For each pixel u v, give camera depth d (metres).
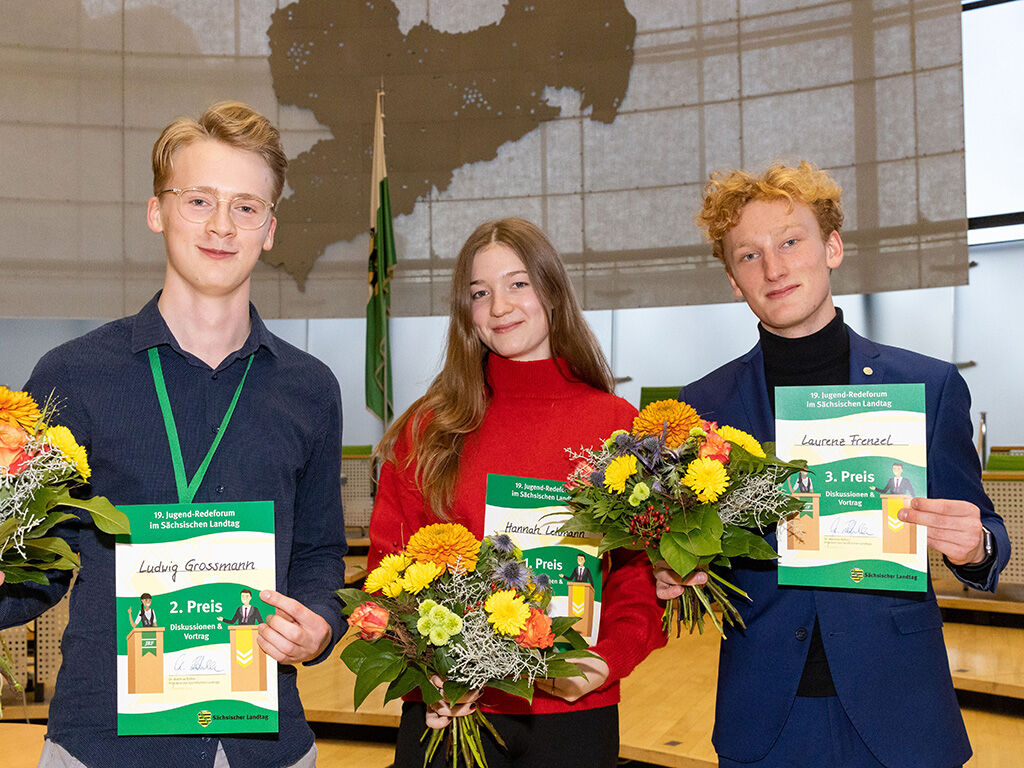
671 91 8.02
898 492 1.45
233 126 1.38
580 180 8.25
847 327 1.66
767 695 1.53
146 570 1.25
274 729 1.26
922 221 7.16
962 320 8.70
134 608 1.25
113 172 8.09
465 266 1.75
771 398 1.64
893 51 7.28
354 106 8.44
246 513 1.28
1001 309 8.52
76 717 1.27
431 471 1.68
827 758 1.50
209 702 1.25
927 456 1.52
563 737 1.57
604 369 1.79
